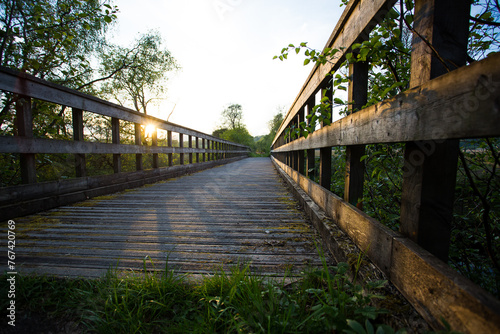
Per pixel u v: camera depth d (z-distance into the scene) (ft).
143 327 3.12
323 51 4.84
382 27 3.60
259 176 20.85
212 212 8.55
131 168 25.29
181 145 22.09
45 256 5.00
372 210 6.08
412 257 2.68
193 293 3.59
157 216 8.05
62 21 11.69
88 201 10.42
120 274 4.22
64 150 9.36
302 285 3.70
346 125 4.86
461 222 4.74
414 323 2.47
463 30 2.49
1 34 9.84
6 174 10.39
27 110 7.92
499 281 3.57
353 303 2.94
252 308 3.20
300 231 6.44
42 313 3.35
